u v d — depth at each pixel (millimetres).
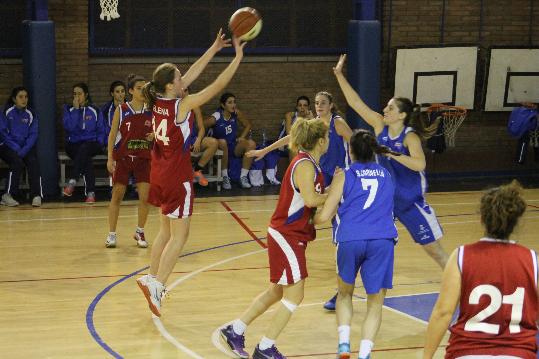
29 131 15438
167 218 9156
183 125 8695
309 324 8930
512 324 4941
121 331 8680
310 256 12008
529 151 19297
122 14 17250
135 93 11836
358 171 7496
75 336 8508
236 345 7875
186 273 10984
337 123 9672
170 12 17531
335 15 18344
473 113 19047
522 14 19141
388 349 8188
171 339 8445
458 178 18953
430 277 10844
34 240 12727
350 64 17312
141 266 11328
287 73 18250
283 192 7508
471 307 4973
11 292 10062
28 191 16188
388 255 7387
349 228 7391
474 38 18984
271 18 18078
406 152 8703
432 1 18656
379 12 18438
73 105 15828
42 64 15727
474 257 4996
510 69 18922
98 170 16984
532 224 14000
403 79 18469
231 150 17391
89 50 17172
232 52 17938
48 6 16625
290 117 17594
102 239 12867
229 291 10180
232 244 12617
